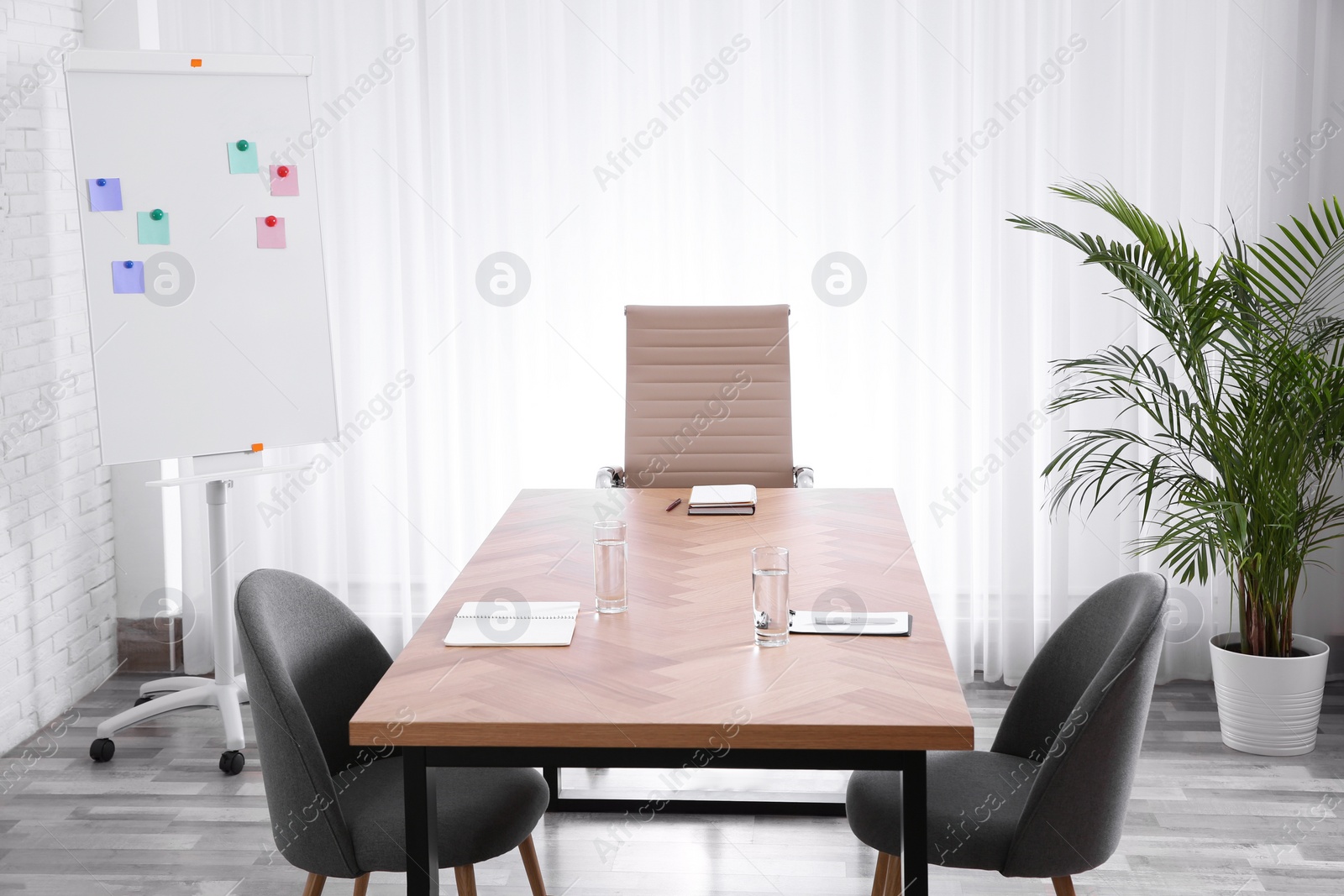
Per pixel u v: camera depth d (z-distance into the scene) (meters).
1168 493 3.55
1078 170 3.87
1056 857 2.00
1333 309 3.68
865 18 3.91
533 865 2.51
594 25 4.02
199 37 4.02
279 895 2.75
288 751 2.01
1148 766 3.38
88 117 3.33
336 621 2.43
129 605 4.22
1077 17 3.79
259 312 3.58
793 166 4.06
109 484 4.16
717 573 2.59
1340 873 2.77
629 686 1.94
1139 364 3.37
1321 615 3.99
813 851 2.94
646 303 4.18
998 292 3.95
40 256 3.71
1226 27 3.78
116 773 3.42
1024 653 4.04
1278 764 3.38
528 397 4.24
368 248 4.14
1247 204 3.83
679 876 2.83
